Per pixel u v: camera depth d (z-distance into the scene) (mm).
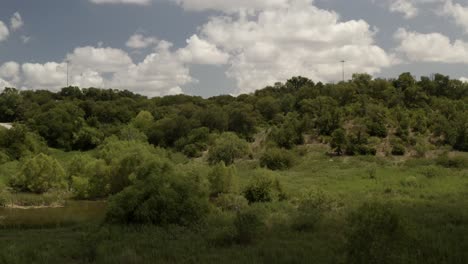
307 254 14250
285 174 57438
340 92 114062
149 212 23484
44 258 15328
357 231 12070
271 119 116000
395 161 70750
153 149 71062
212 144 83438
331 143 79250
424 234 15727
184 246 16859
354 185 41969
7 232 24156
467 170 53469
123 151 53344
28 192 47125
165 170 31297
